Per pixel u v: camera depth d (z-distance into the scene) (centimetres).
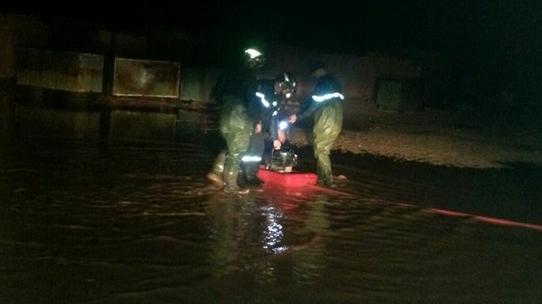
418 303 725
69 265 754
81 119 1752
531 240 998
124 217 945
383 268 827
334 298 719
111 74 2244
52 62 2159
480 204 1216
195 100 2259
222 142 1584
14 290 679
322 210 1070
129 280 724
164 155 1392
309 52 2753
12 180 1091
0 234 837
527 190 1377
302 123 2077
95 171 1203
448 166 1577
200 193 1104
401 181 1355
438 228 1027
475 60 3584
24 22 2422
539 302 752
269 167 1257
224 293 709
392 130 2089
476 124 2478
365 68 2881
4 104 1867
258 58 1116
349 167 1455
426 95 2981
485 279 816
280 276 770
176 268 768
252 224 959
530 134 2317
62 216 927
